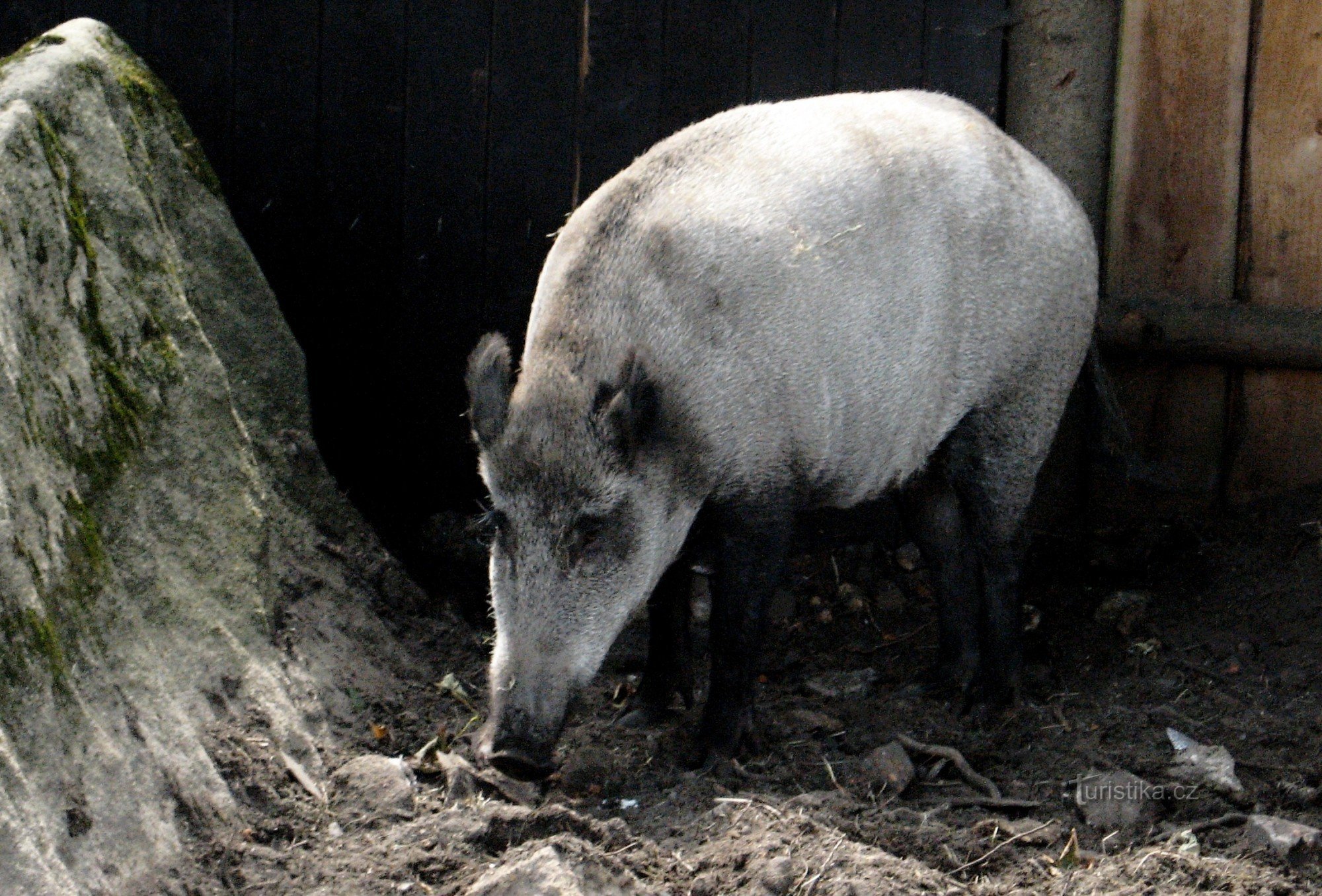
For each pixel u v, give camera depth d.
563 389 4.22
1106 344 6.27
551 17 6.05
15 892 2.96
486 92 6.10
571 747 4.79
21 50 4.74
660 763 4.71
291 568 4.91
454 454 6.28
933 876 3.78
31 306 3.91
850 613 6.05
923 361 4.98
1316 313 5.95
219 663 4.10
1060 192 5.35
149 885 3.38
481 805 4.04
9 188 3.96
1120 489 6.39
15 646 3.32
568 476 4.13
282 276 6.22
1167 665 5.39
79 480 3.86
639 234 4.45
